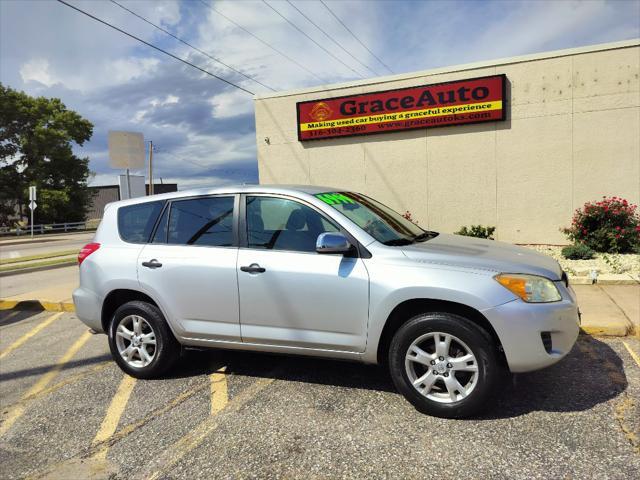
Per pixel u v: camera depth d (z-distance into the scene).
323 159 12.78
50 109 47.44
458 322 3.55
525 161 10.85
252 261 4.21
